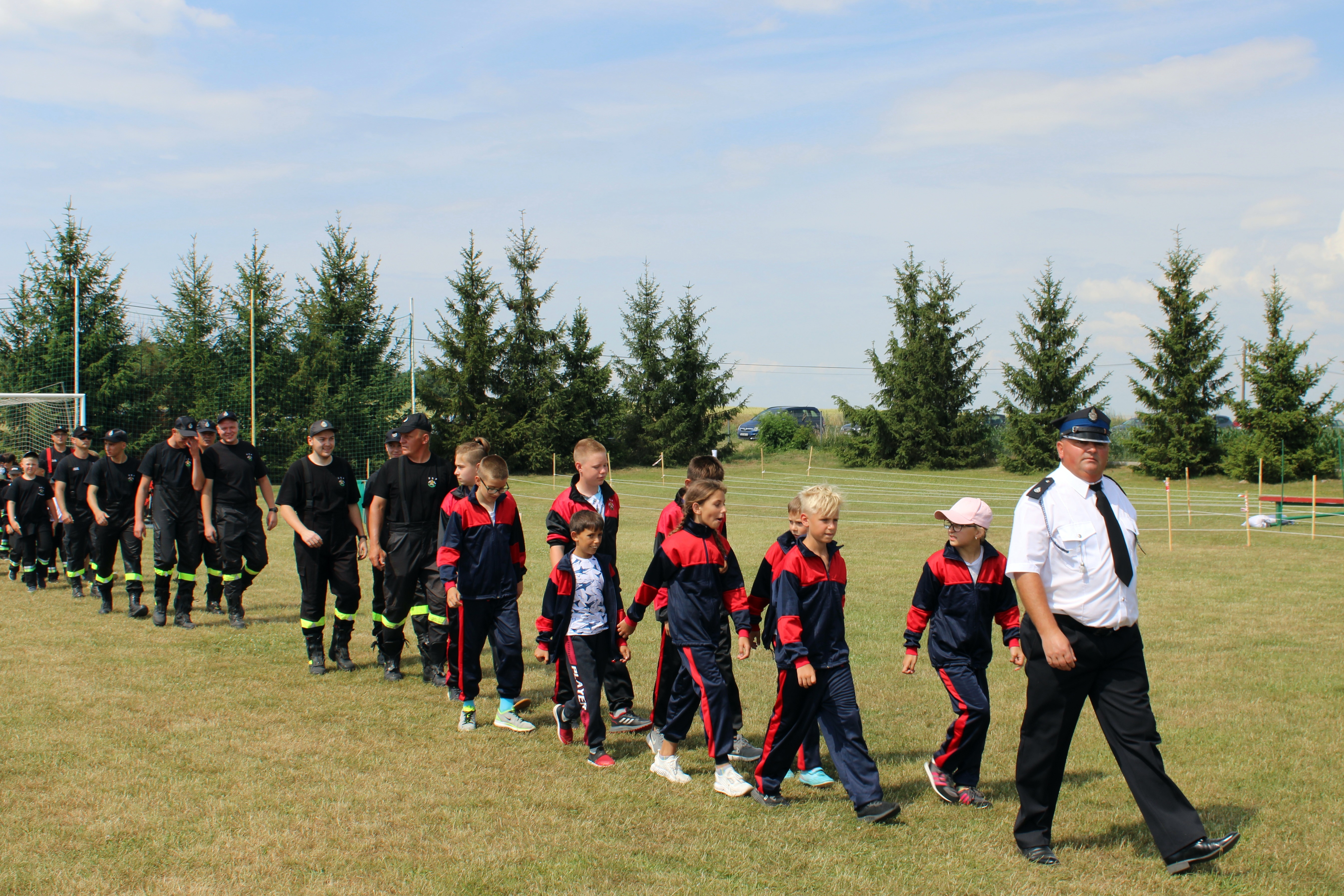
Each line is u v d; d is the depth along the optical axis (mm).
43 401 19500
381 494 7141
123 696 6594
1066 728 4133
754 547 17188
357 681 7230
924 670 7801
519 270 41062
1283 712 6543
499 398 40125
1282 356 34688
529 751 5613
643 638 9055
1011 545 4191
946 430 44344
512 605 6113
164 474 9156
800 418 53188
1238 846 4301
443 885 3768
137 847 4098
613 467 42938
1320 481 34125
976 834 4441
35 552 11758
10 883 3717
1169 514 17078
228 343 29984
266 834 4258
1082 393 41844
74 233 31156
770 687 7270
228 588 9219
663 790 4992
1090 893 3820
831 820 4590
